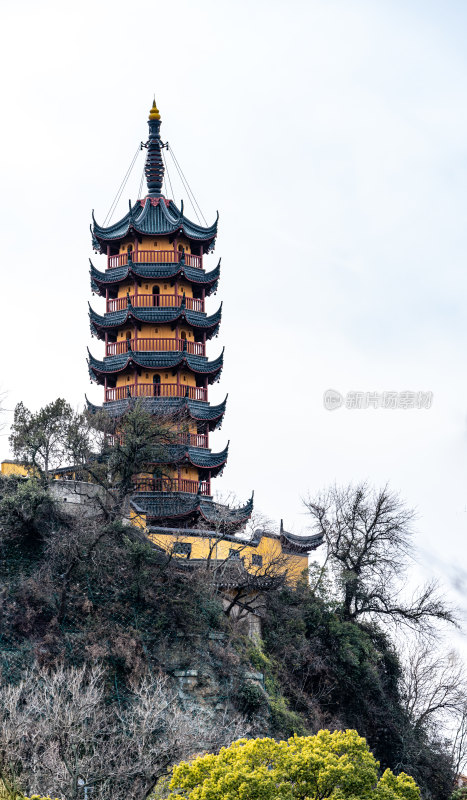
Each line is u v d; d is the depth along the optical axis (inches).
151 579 2957.7
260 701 2866.6
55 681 2385.6
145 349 3976.4
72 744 2214.6
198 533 3339.1
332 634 3324.3
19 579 2864.2
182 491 3747.5
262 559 3417.8
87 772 2165.4
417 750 3255.4
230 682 2861.7
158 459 3614.7
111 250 4168.3
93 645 2748.5
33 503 2950.3
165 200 4254.4
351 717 3230.8
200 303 4092.0
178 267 4035.4
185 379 3991.1
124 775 2209.6
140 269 4047.7
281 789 1847.9
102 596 2883.9
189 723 2554.1
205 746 2447.1
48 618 2792.8
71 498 3134.8
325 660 3262.8
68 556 2903.5
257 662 3024.1
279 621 3287.4
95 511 3144.7
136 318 3969.0
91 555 2923.2
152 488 3737.7
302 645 3238.2
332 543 3651.6
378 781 1952.5
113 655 2760.8
